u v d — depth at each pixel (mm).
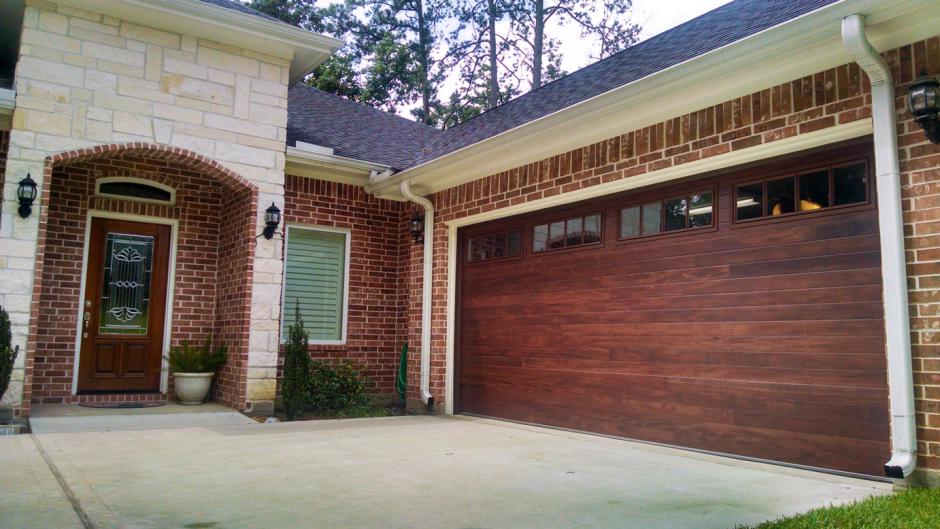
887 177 4473
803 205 5289
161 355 9031
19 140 7062
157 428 7020
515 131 7215
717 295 5855
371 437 6629
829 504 3959
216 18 8039
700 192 6113
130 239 9000
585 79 8773
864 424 4773
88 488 4160
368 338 10117
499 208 8281
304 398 8352
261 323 8352
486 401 8500
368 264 10227
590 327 7105
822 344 5062
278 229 8609
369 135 11500
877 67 4508
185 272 9195
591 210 7246
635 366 6547
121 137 7648
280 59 8844
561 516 3684
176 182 9203
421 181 9156
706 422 5836
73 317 8445
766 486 4492
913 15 4320
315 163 9430
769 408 5371
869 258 4832
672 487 4453
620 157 6734
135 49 7824
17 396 6867
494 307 8523
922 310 4301
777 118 5359
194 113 8141
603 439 6621
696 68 5434
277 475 4688
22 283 6945
